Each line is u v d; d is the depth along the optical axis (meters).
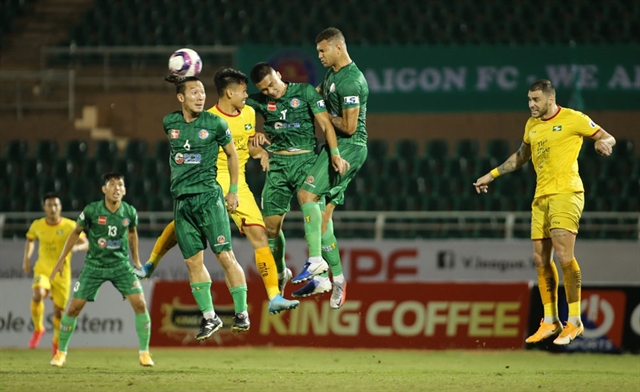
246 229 28.98
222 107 29.48
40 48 76.56
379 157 66.81
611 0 77.00
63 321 35.69
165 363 37.84
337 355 43.78
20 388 24.36
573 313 30.02
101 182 65.38
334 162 27.14
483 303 47.16
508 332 46.84
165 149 67.50
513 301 47.06
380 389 24.14
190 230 27.72
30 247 42.94
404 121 69.94
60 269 35.25
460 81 67.50
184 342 48.00
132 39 76.44
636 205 62.53
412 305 47.47
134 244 35.88
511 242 56.06
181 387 24.48
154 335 48.12
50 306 48.38
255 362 38.91
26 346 48.44
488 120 69.56
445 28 75.50
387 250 56.72
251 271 56.12
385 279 56.56
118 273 35.41
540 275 30.78
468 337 46.94
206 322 28.11
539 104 29.67
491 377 28.92
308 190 27.75
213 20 77.38
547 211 30.12
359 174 65.81
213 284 48.72
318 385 25.16
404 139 69.31
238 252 56.25
